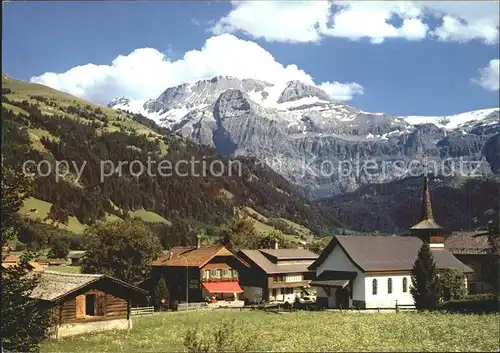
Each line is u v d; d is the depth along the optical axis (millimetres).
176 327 53938
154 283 98688
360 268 76625
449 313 56438
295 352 32562
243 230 142625
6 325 26359
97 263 91438
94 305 54562
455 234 104562
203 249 101938
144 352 38031
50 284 53406
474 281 87125
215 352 30344
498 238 78062
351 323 49625
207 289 94375
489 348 32312
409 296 80000
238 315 66000
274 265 103250
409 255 84188
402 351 31938
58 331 49938
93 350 40406
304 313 66062
